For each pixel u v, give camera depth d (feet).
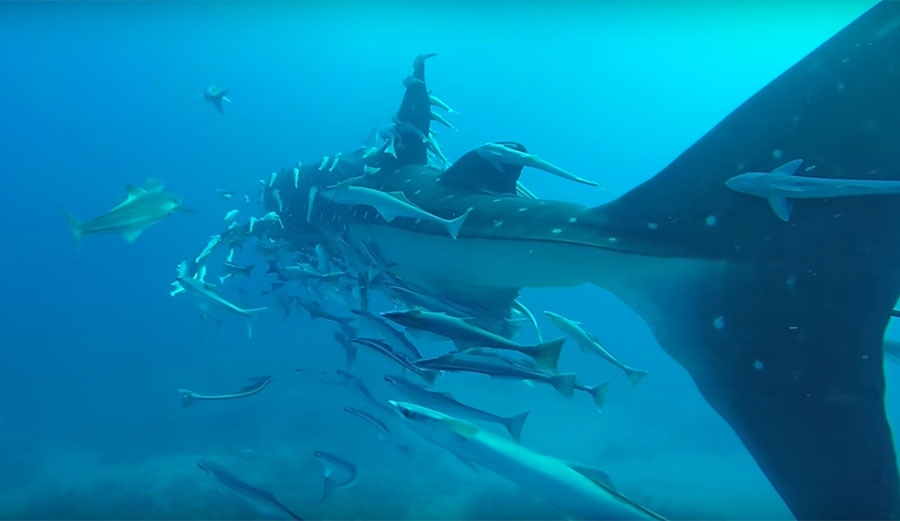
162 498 43.16
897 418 89.86
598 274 12.10
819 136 10.23
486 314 15.81
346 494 42.75
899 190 8.73
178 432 64.44
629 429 84.38
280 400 71.15
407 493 44.37
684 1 87.81
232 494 15.12
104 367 104.99
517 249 12.79
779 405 9.04
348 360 19.92
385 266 17.28
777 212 10.15
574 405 89.20
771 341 9.60
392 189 18.38
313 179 24.22
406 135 19.88
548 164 14.33
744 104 11.55
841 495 7.78
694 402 101.14
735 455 75.87
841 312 9.21
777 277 9.96
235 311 20.20
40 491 48.96
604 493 8.38
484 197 15.11
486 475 48.93
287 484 45.06
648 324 11.30
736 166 10.94
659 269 11.18
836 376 8.79
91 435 66.28
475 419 13.24
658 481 59.06
